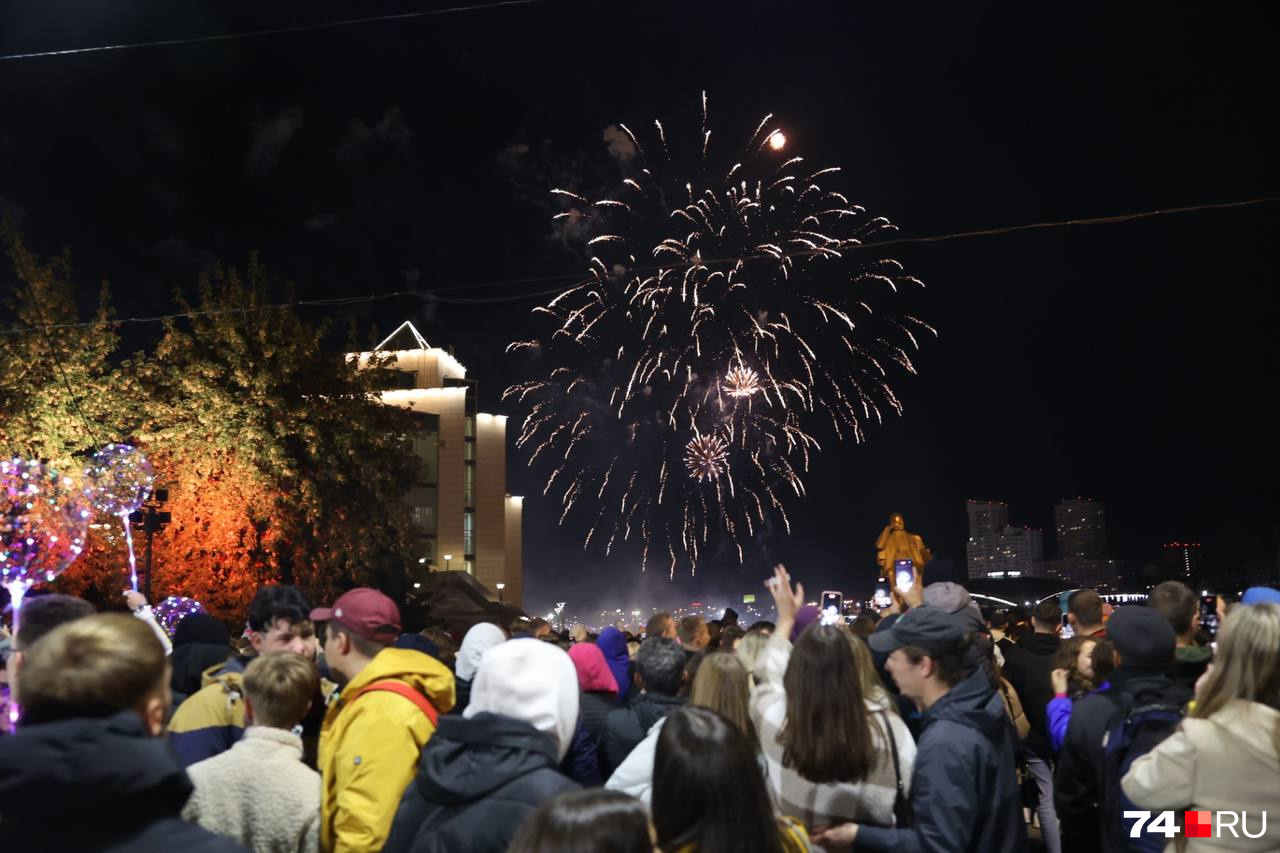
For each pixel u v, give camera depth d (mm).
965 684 3980
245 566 26656
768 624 6570
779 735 3744
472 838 3131
